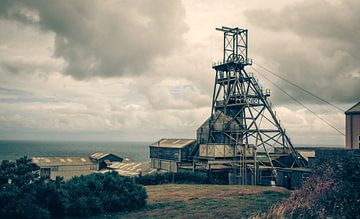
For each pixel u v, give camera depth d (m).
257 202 28.31
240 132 51.47
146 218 23.94
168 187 38.34
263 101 53.00
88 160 78.00
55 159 74.31
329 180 20.59
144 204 27.89
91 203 25.33
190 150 55.56
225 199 29.98
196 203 28.38
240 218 22.86
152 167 62.50
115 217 24.52
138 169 67.00
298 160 50.19
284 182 41.62
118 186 27.70
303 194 21.62
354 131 39.69
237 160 48.66
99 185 27.39
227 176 45.19
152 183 42.84
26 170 24.20
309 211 18.94
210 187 37.97
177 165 51.25
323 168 24.77
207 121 55.34
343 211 17.66
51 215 24.36
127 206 26.92
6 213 21.67
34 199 23.28
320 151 33.34
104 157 83.00
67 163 73.00
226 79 57.25
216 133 53.81
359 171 19.62
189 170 48.38
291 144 51.09
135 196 27.16
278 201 28.03
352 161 21.03
